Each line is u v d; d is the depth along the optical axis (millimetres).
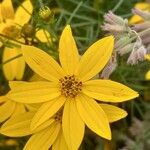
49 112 109
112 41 111
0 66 146
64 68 114
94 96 109
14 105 122
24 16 139
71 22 168
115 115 109
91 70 112
